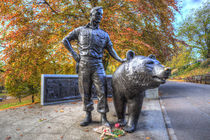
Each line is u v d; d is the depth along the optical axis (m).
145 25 8.22
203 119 3.54
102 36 2.64
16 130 2.53
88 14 6.82
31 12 6.29
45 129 2.57
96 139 2.16
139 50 7.47
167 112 4.30
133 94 2.35
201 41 24.03
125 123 2.70
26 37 5.92
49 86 5.14
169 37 7.76
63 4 7.09
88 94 2.73
